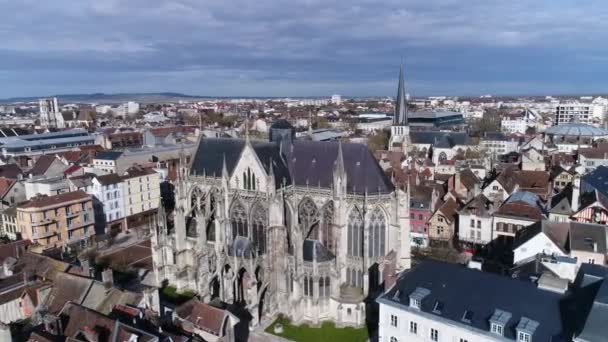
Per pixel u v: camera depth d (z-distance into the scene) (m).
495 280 62.62
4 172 170.12
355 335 83.50
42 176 164.62
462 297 61.34
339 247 89.00
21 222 125.69
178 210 102.81
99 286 65.56
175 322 65.56
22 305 65.56
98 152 196.50
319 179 95.50
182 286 103.06
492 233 119.12
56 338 51.69
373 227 89.50
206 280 96.25
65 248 124.94
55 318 54.50
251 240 95.75
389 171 154.00
